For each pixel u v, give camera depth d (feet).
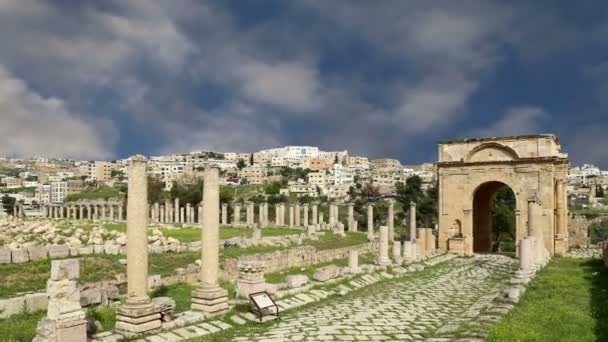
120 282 87.25
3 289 78.28
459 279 112.16
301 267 130.93
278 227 253.65
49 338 47.93
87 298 71.00
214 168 69.41
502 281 107.86
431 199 345.10
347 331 61.11
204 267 67.77
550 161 166.09
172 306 62.08
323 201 503.61
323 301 82.99
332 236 193.57
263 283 76.89
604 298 76.43
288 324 65.26
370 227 208.95
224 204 296.71
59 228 171.32
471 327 59.26
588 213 380.17
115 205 391.04
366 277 106.73
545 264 130.52
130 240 58.44
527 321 60.59
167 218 318.04
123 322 56.95
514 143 173.58
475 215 198.90
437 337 57.26
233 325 64.08
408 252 140.67
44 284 82.58
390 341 56.34
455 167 184.65
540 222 133.18
